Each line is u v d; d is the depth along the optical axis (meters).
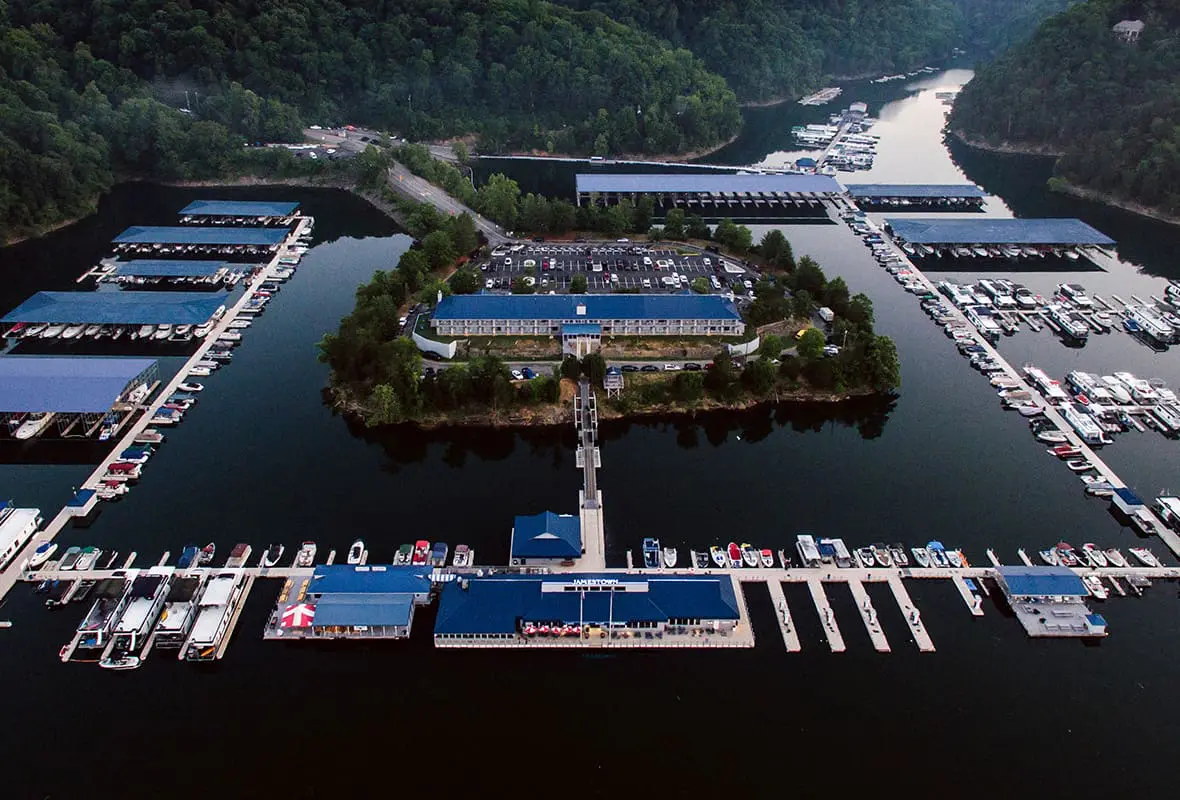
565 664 177.12
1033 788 153.88
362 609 182.38
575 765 156.62
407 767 155.75
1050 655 181.62
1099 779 155.62
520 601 183.00
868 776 155.62
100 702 166.88
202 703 167.12
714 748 160.38
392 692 170.25
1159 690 173.75
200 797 150.12
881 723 165.88
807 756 159.12
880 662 178.88
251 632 182.75
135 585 187.50
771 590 194.88
